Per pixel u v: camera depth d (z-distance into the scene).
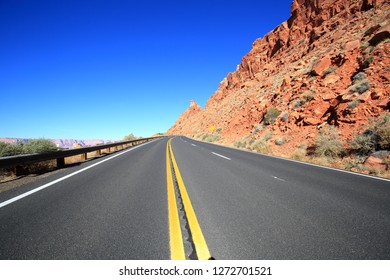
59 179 7.35
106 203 4.82
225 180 7.08
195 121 112.00
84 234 3.35
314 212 4.27
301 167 9.75
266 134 20.58
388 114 11.58
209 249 2.93
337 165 10.62
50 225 3.69
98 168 9.62
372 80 15.53
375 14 29.14
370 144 10.49
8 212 4.32
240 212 4.25
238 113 38.72
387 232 3.43
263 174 8.09
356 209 4.45
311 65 28.45
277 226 3.62
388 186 6.36
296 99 23.03
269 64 56.44
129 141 25.36
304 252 2.88
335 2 42.44
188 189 5.96
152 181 6.96
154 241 3.13
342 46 25.66
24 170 9.03
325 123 15.84
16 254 2.86
